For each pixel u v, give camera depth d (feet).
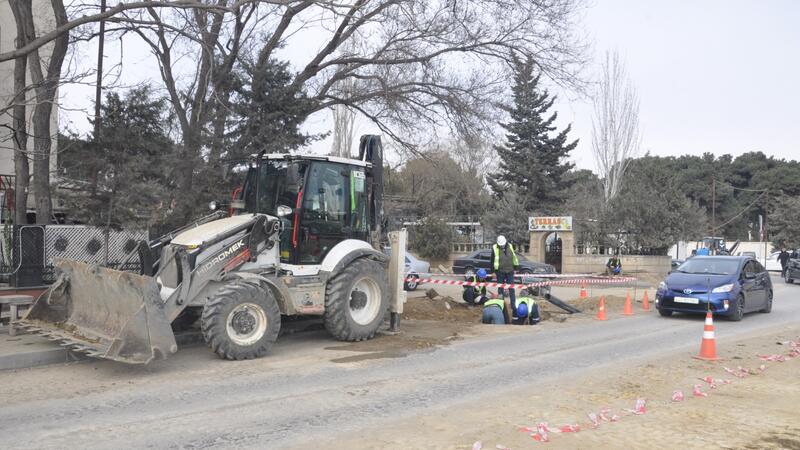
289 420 19.69
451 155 143.02
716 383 25.16
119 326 26.68
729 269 48.98
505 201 132.05
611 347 33.94
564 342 35.53
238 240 30.09
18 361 27.09
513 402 21.98
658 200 109.29
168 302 27.58
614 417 19.94
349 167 35.24
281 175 33.73
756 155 247.91
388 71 59.36
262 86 51.19
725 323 45.39
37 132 42.45
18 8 41.98
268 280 30.07
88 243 42.01
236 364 28.19
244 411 20.68
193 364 28.04
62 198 39.91
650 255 109.50
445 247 118.32
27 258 38.78
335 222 34.24
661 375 26.73
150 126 41.73
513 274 45.85
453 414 20.42
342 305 32.91
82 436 17.99
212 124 48.83
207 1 46.88
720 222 232.53
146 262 30.78
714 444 17.37
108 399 22.09
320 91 59.41
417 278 72.13
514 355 31.24
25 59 42.78
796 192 227.81
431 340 35.22
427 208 133.90
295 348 32.35
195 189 45.14
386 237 39.75
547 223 109.70
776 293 77.46
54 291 30.40
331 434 18.26
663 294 47.62
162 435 18.11
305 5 50.24
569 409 21.03
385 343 34.06
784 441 17.63
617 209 110.83
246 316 29.01
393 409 21.04
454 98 58.85
